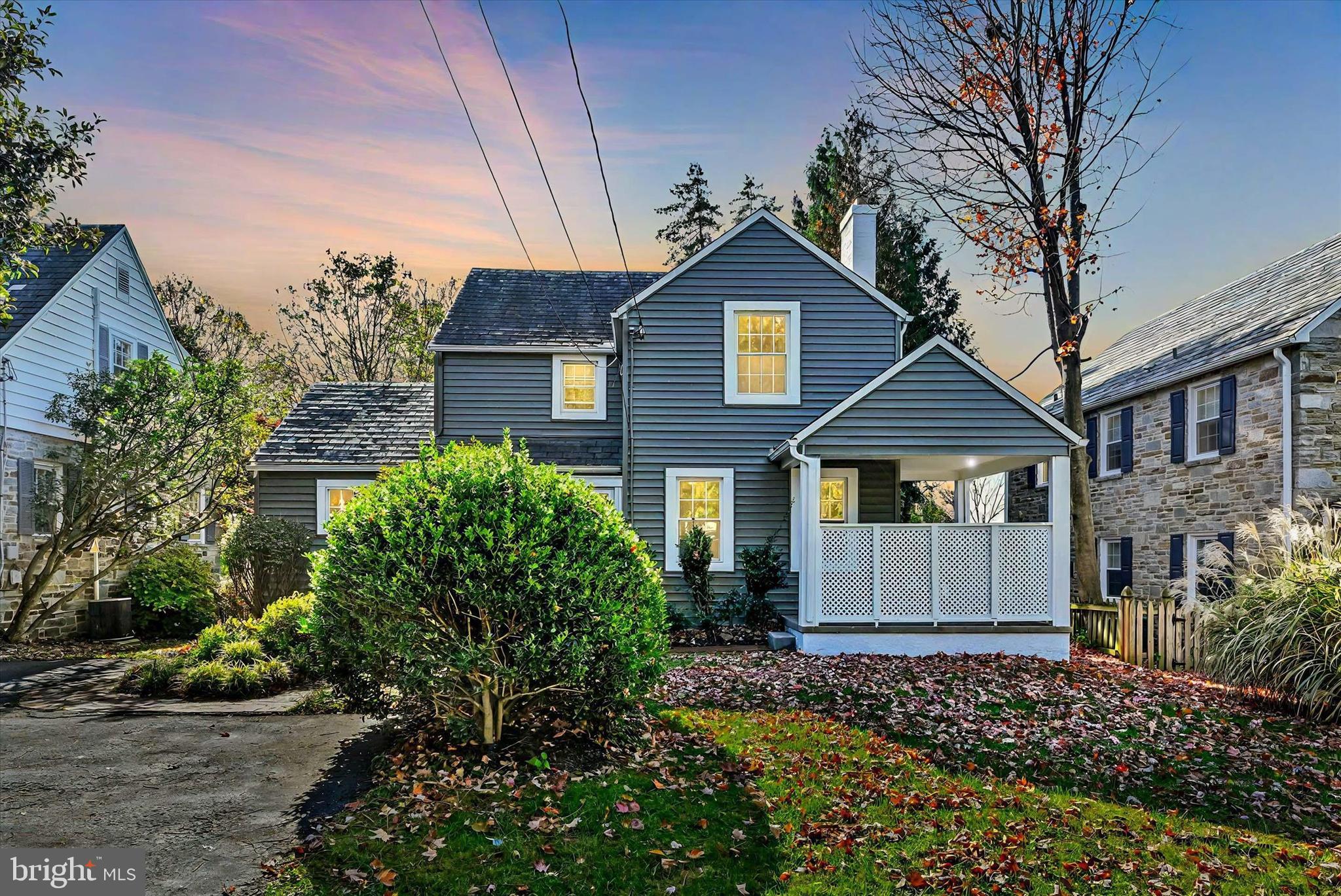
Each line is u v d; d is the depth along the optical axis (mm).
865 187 25062
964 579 12281
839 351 15344
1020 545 12312
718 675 10508
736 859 5031
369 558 6348
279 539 15203
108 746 6988
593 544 6660
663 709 8656
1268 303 16844
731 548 15117
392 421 18172
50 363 15562
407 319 37562
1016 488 24688
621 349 15977
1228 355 15453
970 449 12258
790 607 14984
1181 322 21672
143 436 14953
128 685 9656
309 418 18219
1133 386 18734
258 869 4672
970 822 5695
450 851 4938
